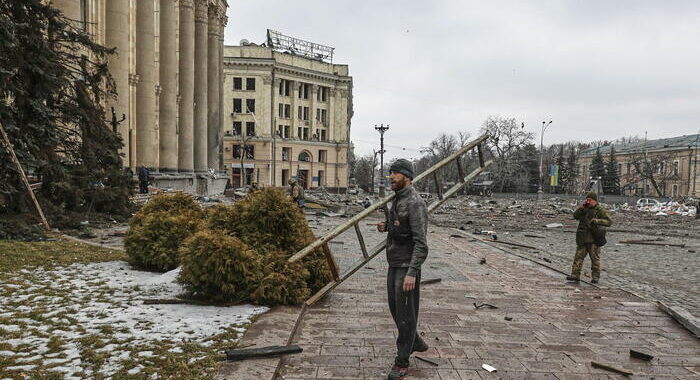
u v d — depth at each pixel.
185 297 5.71
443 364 4.12
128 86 25.14
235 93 69.38
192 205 8.74
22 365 3.56
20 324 4.51
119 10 23.28
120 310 5.16
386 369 3.95
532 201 61.94
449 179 87.75
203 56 40.69
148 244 7.39
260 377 3.55
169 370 3.59
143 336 4.33
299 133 76.56
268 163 69.94
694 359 4.44
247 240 6.09
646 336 5.14
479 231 19.20
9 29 10.07
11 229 9.11
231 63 68.69
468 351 4.48
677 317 5.75
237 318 4.99
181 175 33.34
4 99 10.52
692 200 63.03
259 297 5.53
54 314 4.89
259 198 6.42
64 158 13.65
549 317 5.82
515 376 3.90
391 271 3.95
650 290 8.24
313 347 4.43
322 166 79.56
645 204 50.50
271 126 70.75
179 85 36.25
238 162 69.56
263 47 70.06
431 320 5.54
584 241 8.27
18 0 10.70
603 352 4.57
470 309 6.11
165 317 4.95
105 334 4.34
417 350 4.17
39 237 9.32
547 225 23.91
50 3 11.77
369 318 5.45
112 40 23.12
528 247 14.40
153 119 28.64
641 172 82.62
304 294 5.83
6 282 6.05
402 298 3.79
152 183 27.56
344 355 4.24
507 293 7.17
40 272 6.83
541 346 4.70
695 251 15.24
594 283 8.21
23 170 11.09
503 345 4.69
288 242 6.30
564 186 92.81
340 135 81.50
